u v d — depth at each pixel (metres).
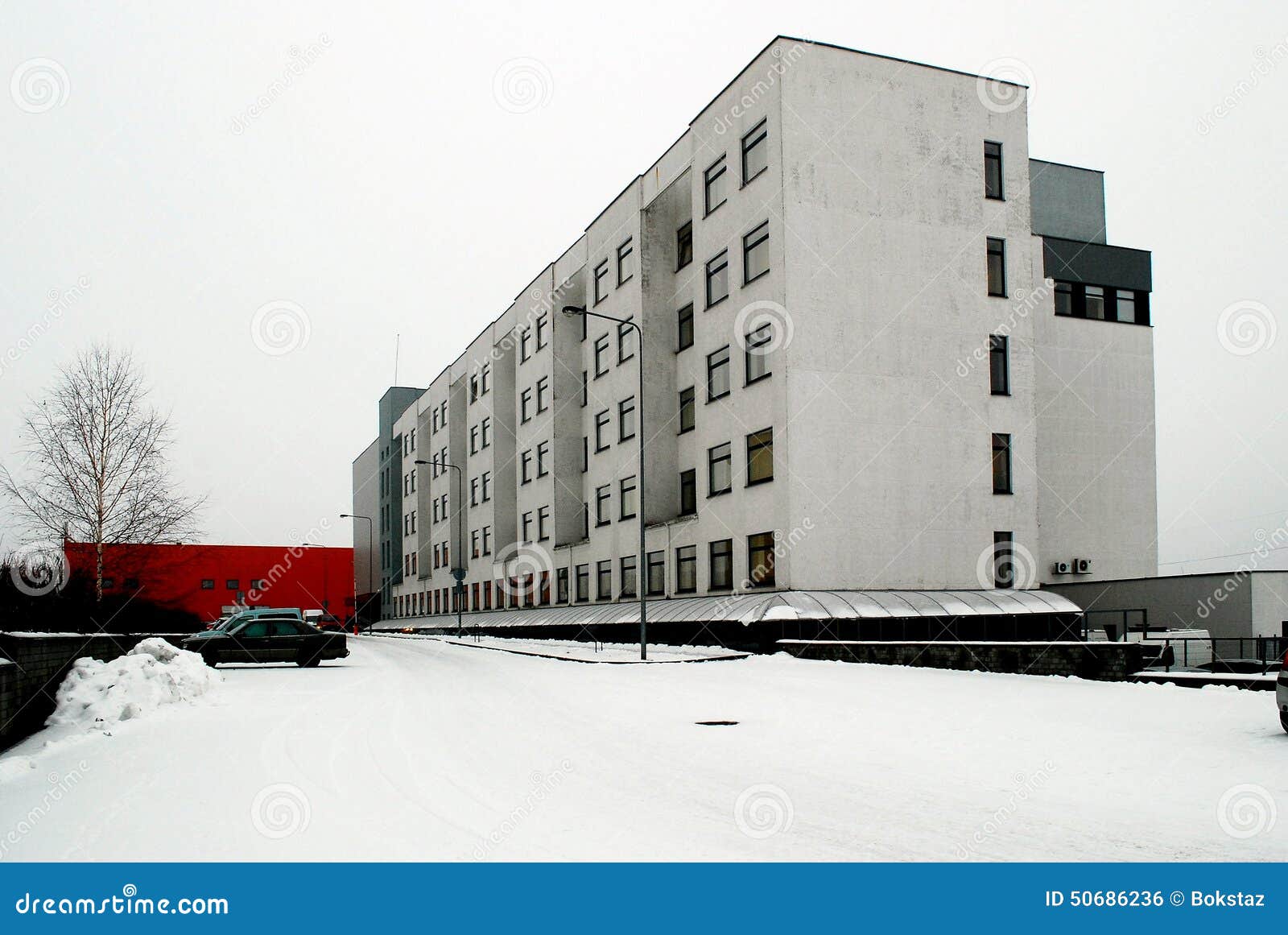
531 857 6.30
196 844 6.64
